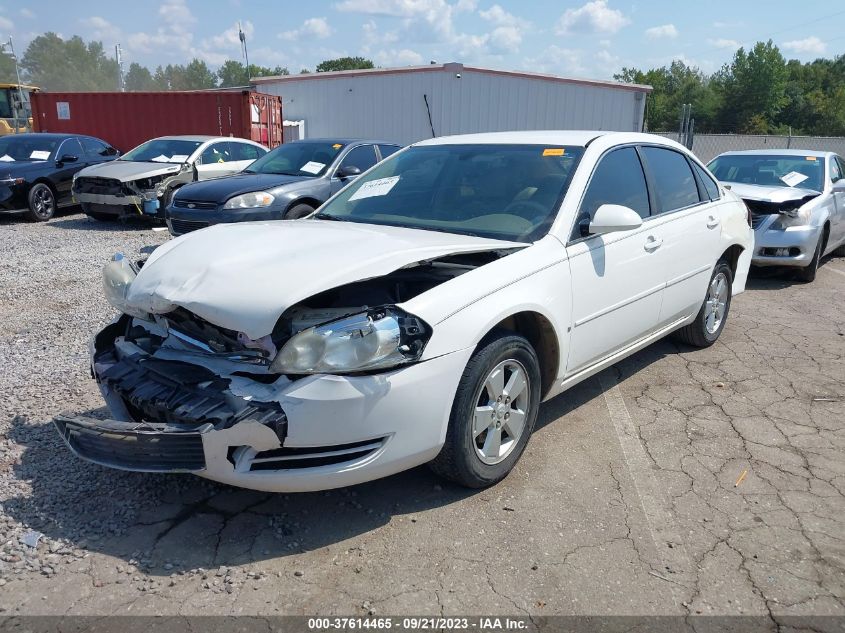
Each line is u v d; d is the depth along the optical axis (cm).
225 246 336
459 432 312
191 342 312
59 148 1322
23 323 610
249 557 285
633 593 267
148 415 301
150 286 316
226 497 330
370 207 435
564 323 365
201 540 295
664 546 298
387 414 287
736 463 374
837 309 729
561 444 394
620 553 292
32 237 1084
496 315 318
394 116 2402
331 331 280
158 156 1253
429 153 467
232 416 270
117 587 264
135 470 285
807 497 339
